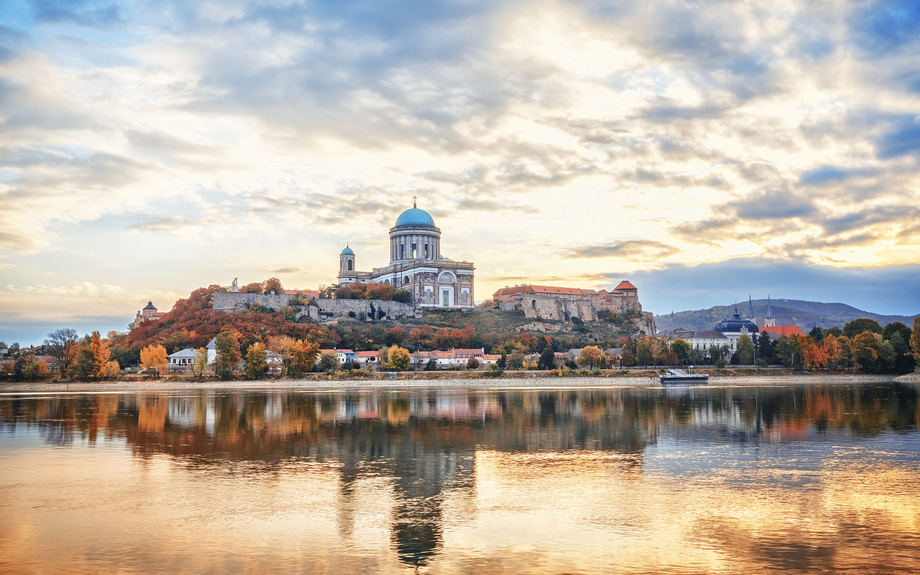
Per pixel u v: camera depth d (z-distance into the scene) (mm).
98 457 86688
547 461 82812
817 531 53375
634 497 64062
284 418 130000
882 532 53125
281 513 59031
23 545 50812
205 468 79000
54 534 53375
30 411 144875
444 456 86688
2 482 71500
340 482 71062
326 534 53031
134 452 90438
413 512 59094
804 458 83688
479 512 59062
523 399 176000
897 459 82812
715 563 46406
